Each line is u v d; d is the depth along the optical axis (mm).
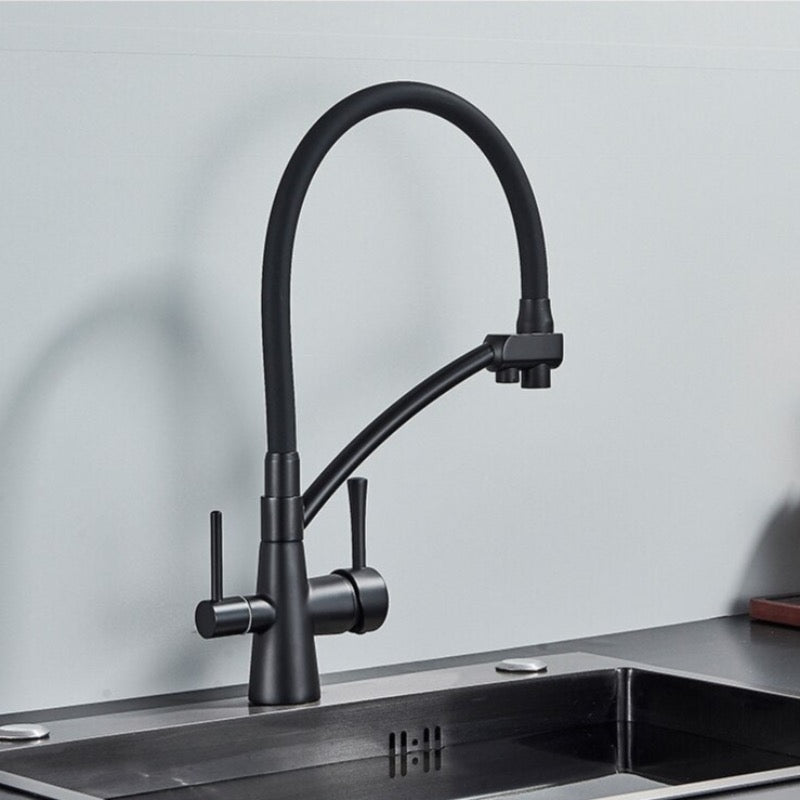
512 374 1761
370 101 1671
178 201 1761
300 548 1644
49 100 1679
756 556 2254
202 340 1781
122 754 1519
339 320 1876
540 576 2043
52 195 1681
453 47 1963
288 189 1639
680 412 2170
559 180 2051
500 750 1713
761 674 1804
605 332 2094
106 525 1716
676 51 2146
